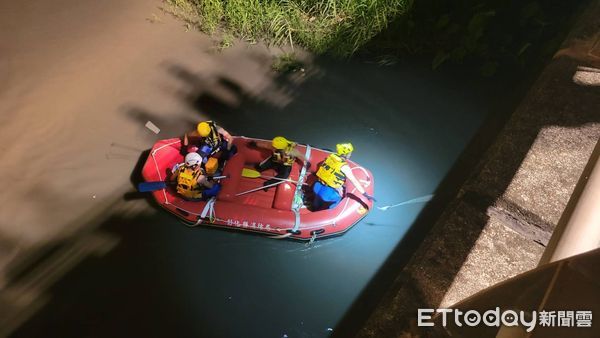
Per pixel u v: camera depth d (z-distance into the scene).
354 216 5.43
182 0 8.12
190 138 5.93
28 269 5.27
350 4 7.45
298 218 5.33
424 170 6.18
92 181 6.00
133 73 7.20
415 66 7.34
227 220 5.37
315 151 5.89
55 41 7.62
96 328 4.88
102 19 8.00
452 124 6.64
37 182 5.97
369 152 6.38
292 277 5.30
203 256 5.45
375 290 5.14
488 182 4.74
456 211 4.57
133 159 6.25
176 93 6.97
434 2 7.77
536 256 4.18
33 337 4.79
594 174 2.27
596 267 1.43
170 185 5.64
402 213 5.74
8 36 7.69
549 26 7.57
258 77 7.23
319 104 6.89
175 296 5.14
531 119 5.29
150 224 5.66
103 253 5.42
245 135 6.52
